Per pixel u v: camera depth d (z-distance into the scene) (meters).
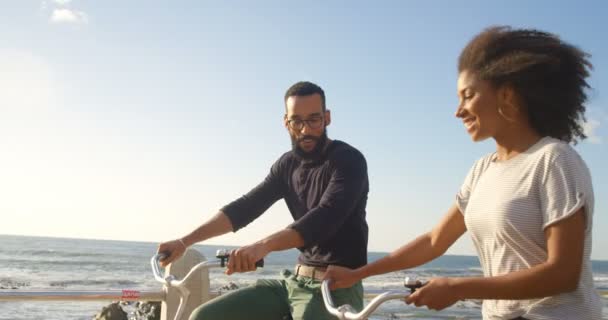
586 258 1.86
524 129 2.02
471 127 2.08
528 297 1.78
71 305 18.36
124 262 45.25
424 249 2.35
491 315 2.02
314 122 2.93
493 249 2.00
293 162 3.13
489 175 2.07
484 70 2.00
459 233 2.30
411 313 11.70
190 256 3.40
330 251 2.82
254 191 3.19
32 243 87.19
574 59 2.00
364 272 2.34
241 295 2.84
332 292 2.75
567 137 2.04
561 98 1.97
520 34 2.03
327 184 2.90
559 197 1.82
